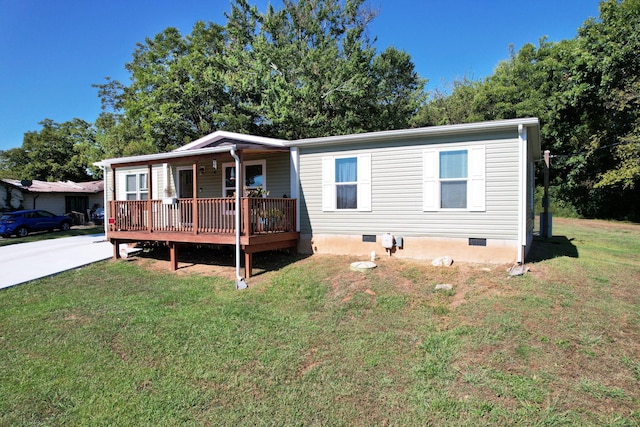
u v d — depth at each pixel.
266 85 19.34
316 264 8.75
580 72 20.31
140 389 4.02
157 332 5.52
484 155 7.89
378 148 9.02
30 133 34.84
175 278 8.78
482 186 7.91
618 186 20.73
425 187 8.50
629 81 18.70
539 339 4.52
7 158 35.41
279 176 10.52
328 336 5.14
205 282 8.27
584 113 21.56
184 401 3.77
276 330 5.45
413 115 27.98
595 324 4.86
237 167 8.51
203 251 11.45
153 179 13.29
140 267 10.02
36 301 7.32
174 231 9.74
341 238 9.51
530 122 7.32
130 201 10.71
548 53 25.89
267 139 10.27
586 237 13.50
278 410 3.58
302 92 19.00
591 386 3.60
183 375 4.28
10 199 23.44
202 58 22.08
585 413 3.25
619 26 19.16
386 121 22.73
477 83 34.53
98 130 33.97
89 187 28.17
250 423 3.40
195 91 20.95
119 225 10.97
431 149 8.42
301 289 7.22
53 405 3.76
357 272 7.75
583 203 23.03
